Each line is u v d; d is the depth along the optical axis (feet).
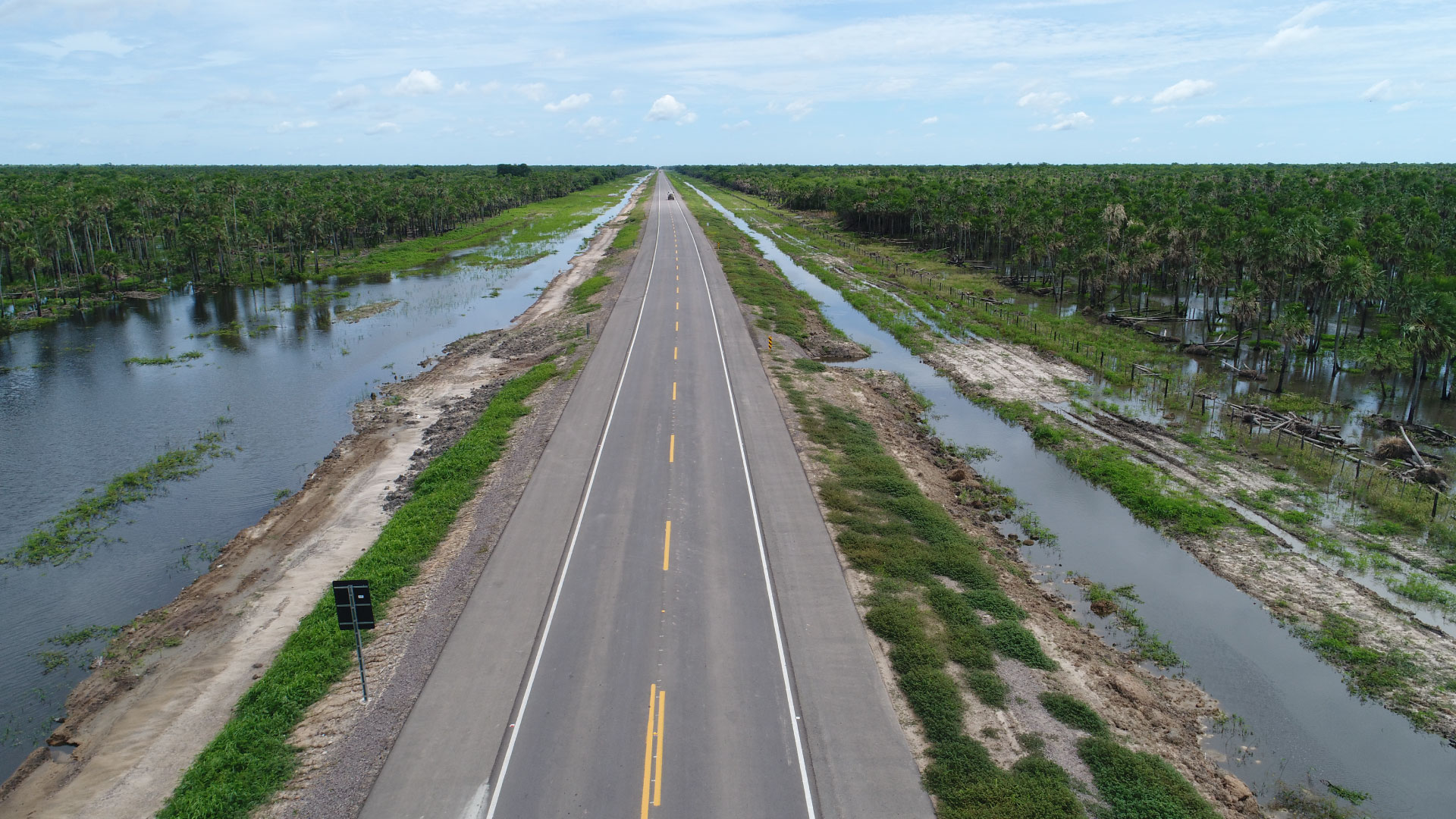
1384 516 95.96
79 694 66.59
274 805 49.34
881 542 82.33
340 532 93.04
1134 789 50.70
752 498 90.89
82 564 89.51
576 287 250.37
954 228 334.44
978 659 63.82
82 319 221.05
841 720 56.03
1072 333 191.31
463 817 47.39
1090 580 82.79
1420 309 131.85
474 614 68.33
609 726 54.90
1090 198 315.58
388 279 288.10
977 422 133.90
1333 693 65.41
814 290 257.75
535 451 105.40
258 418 137.69
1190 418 131.95
